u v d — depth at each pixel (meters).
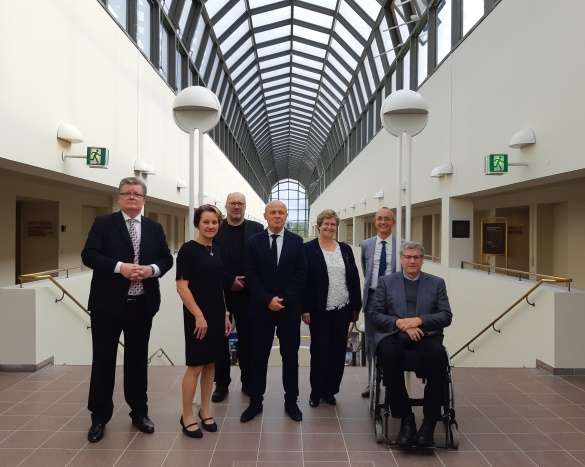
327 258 3.69
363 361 6.68
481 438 3.19
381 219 4.02
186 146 11.13
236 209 3.93
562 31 4.46
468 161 6.86
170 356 9.52
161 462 2.81
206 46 12.48
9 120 3.94
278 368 4.87
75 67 5.20
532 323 5.11
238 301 3.93
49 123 4.63
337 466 2.79
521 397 4.02
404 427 3.04
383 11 11.16
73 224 7.56
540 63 4.87
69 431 3.23
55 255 7.12
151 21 8.70
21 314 4.63
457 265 7.75
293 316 3.47
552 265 7.82
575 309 4.70
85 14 5.44
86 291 5.95
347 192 19.41
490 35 6.11
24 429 3.26
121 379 4.40
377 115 13.65
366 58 14.58
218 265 3.21
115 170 6.52
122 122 6.79
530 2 5.06
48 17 4.58
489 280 6.28
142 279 3.08
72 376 4.48
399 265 3.83
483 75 6.32
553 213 7.79
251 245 3.48
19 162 4.15
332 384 3.78
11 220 6.12
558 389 4.23
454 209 7.74
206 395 3.28
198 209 3.22
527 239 9.14
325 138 28.47
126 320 3.14
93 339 3.10
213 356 3.17
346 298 3.73
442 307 3.28
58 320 5.14
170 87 9.69
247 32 15.26
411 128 4.02
